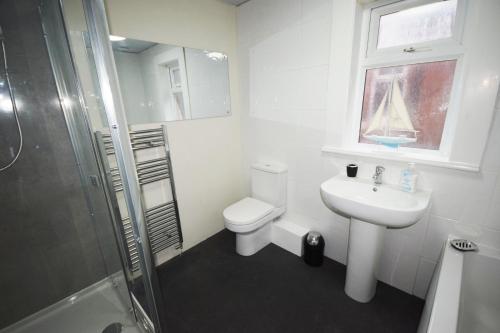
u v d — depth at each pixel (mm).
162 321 1156
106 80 792
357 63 1631
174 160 1951
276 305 1578
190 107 1979
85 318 1513
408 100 1521
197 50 1931
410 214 1161
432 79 1412
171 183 1923
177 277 1854
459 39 1277
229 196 2502
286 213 2254
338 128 1703
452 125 1372
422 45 1391
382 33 1540
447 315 892
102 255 1735
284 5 1787
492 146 1175
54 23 1191
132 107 1635
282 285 1743
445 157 1415
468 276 1254
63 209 1555
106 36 783
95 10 748
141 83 1654
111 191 1187
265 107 2152
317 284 1738
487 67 1104
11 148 1332
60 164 1507
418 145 1538
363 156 1620
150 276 1028
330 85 1667
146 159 1773
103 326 1455
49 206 1499
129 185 888
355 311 1507
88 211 1653
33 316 1514
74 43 1090
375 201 1499
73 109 1382
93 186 1457
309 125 1871
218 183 2359
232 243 2273
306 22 1697
